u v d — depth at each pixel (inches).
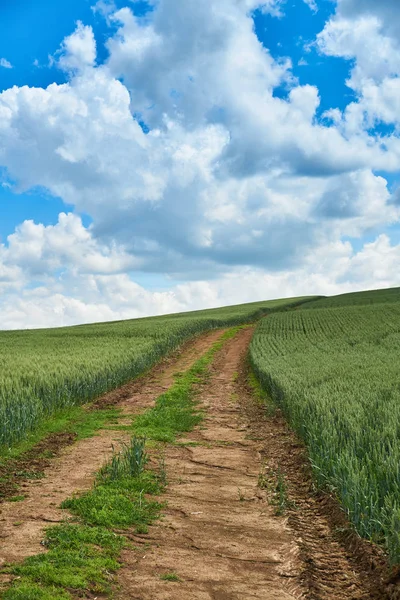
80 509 323.6
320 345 1334.9
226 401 791.1
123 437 565.3
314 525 323.3
